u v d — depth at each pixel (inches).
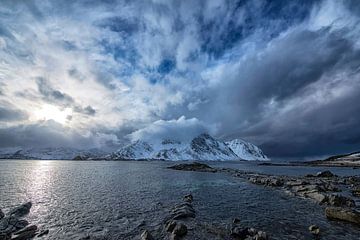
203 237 733.3
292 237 746.8
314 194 1400.1
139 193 1573.6
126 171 3971.5
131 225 866.1
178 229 756.0
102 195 1482.5
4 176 2640.3
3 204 1178.6
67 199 1339.8
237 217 983.0
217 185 2042.3
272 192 1652.3
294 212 1072.8
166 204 1222.3
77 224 873.5
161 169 4677.7
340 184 2071.9
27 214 1002.7
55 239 718.5
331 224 888.3
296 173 3629.4
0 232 747.4
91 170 4200.3
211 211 1084.5
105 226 853.2
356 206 1179.3
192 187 1908.2
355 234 776.3
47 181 2233.0
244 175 3002.0
